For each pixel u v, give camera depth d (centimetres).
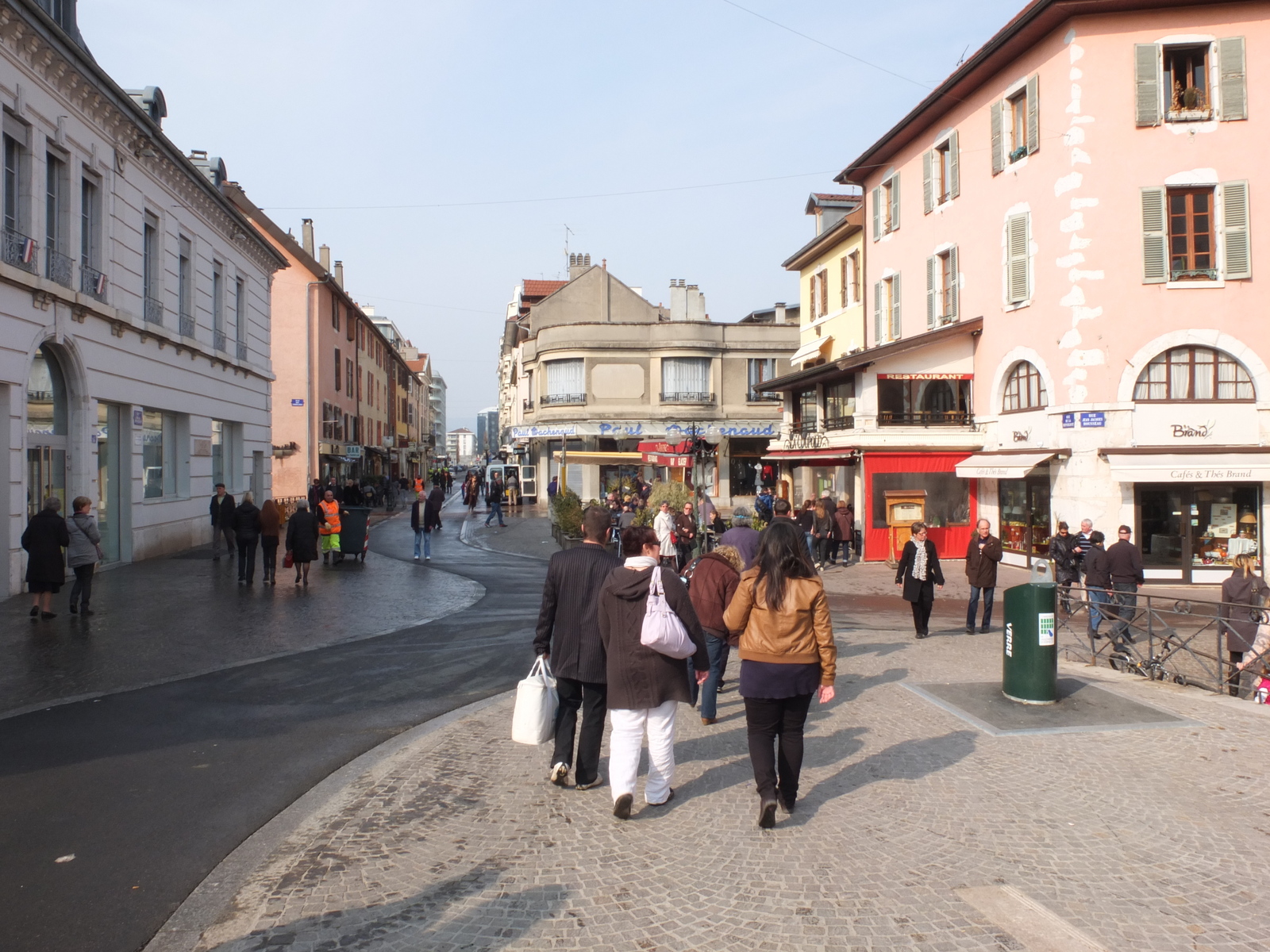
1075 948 340
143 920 380
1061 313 1794
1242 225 1709
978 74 2000
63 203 1448
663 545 1527
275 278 3600
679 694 493
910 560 1084
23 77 1297
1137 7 1719
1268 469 1628
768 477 2977
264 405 2686
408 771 567
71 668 875
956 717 668
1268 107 1708
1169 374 1741
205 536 2162
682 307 4356
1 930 371
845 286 2836
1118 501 1716
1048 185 1827
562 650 523
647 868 419
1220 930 353
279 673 873
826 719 668
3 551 1278
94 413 1542
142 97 1981
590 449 4044
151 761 602
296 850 448
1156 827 455
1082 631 1222
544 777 554
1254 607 818
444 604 1342
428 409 11456
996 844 437
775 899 385
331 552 1911
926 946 343
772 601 464
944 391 2194
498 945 351
